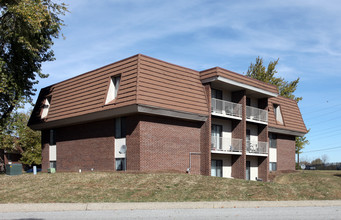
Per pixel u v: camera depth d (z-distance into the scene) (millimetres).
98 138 25859
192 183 18500
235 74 27438
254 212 11922
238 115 28844
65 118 27047
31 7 23469
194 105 24703
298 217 10852
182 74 24922
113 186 17156
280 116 36281
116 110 22781
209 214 11305
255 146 31906
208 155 25406
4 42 26562
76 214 11164
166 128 23906
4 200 13969
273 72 48875
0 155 48969
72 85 27859
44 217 10508
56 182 18359
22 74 27750
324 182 22797
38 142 48344
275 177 33062
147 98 21703
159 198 14812
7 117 27344
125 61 23344
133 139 22703
